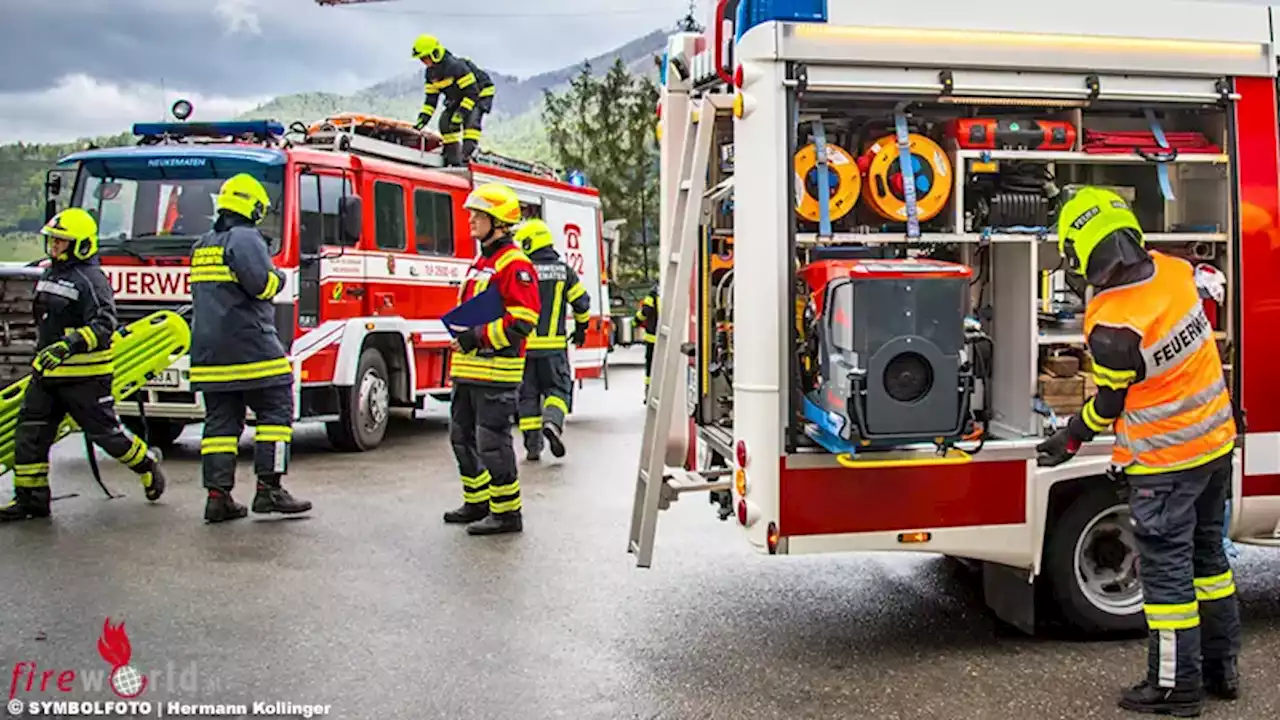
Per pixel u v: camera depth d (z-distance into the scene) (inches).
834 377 181.2
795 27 182.5
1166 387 169.5
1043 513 196.5
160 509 308.2
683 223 204.1
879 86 186.2
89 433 299.4
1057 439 178.1
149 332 333.4
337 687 181.0
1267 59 203.9
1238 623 177.9
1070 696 179.6
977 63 189.8
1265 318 204.7
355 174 417.1
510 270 274.1
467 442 291.7
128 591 230.2
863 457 186.1
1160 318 167.9
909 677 188.1
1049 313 217.3
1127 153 202.1
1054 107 200.8
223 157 382.3
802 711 173.0
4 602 221.8
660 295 228.4
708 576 248.1
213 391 287.3
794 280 184.4
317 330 394.6
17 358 419.8
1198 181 213.5
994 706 175.3
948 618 220.5
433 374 470.6
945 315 177.9
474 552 265.3
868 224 207.8
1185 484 170.4
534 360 390.3
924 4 188.4
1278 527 210.1
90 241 293.6
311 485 349.1
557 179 577.9
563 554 264.2
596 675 187.6
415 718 169.3
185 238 385.1
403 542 274.5
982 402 214.1
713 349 235.1
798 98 184.9
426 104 519.5
